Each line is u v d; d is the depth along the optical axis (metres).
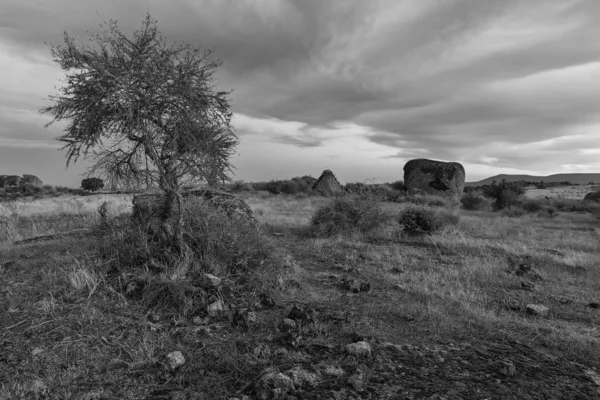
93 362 3.58
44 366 3.49
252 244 6.34
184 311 4.59
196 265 5.58
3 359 3.54
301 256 8.60
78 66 4.98
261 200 26.94
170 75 5.21
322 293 5.93
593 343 4.54
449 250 10.05
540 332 4.84
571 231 15.55
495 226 15.28
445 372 3.68
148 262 5.49
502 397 3.29
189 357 3.71
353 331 4.46
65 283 5.17
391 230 12.07
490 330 4.79
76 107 5.07
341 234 11.38
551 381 3.61
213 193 8.22
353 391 3.28
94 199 17.56
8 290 5.05
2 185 40.06
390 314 5.16
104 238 6.33
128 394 3.16
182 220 5.71
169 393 3.19
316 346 4.06
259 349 3.88
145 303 4.73
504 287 6.98
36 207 16.45
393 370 3.67
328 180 33.22
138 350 3.80
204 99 5.47
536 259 9.41
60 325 4.15
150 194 7.14
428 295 5.99
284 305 5.24
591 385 3.57
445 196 26.53
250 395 3.16
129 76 5.05
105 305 4.62
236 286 5.47
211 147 5.65
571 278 7.88
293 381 3.31
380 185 13.20
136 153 5.46
